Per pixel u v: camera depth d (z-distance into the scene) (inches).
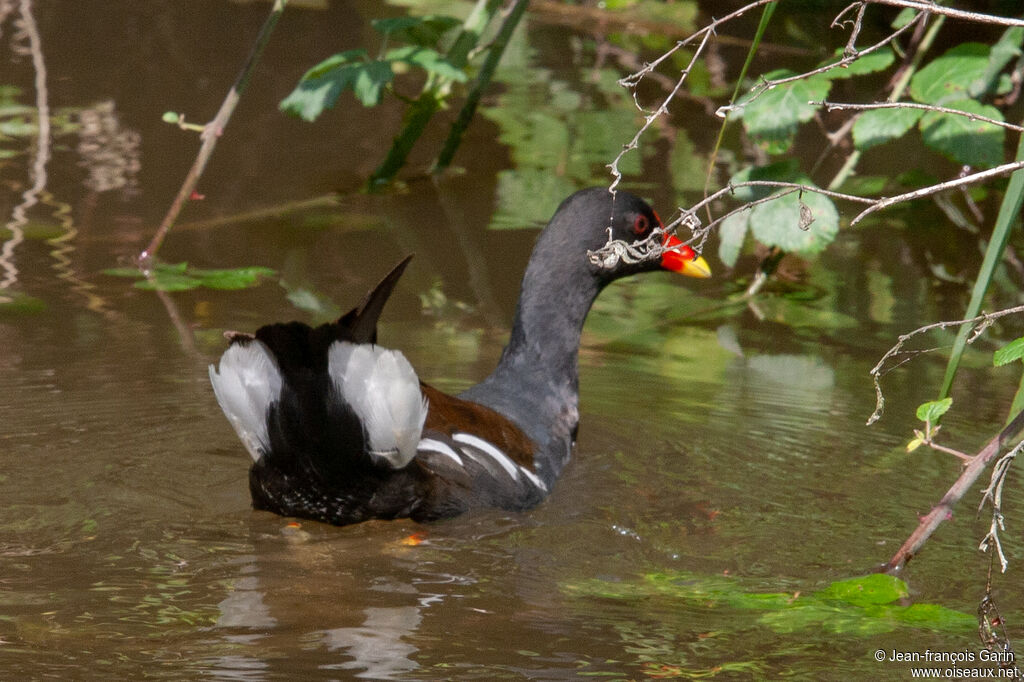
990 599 269.7
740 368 460.4
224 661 252.5
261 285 512.1
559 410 391.2
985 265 303.9
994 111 519.2
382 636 266.1
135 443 374.0
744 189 533.0
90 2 899.4
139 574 294.0
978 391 440.8
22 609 274.4
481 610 280.8
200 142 672.4
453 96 771.4
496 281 528.1
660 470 374.0
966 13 268.2
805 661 259.0
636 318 515.2
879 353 478.6
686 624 275.6
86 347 444.5
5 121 679.1
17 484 342.6
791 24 816.9
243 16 879.1
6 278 502.6
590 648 262.7
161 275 515.2
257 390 307.1
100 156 643.5
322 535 321.4
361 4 920.3
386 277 317.7
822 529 332.5
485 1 655.1
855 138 532.7
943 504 296.8
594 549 318.0
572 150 690.8
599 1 928.9
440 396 353.4
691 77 806.5
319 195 619.2
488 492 338.0
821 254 593.0
